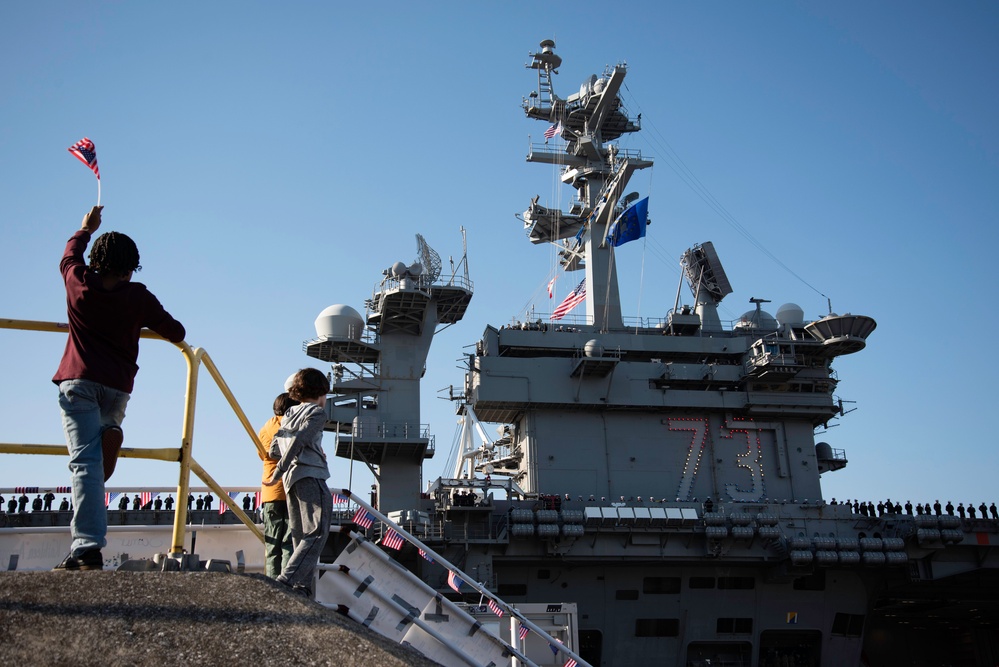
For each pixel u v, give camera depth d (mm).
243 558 9859
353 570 9367
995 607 56156
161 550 9727
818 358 51781
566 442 49469
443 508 44875
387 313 49344
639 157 55094
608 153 56812
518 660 9648
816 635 48969
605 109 56281
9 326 6172
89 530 5703
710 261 56312
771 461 50688
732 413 51312
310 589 7535
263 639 5207
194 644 5082
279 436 7793
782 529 47719
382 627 9203
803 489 50250
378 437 46688
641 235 51469
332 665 5160
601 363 48250
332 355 49594
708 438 50688
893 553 46969
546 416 49875
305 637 5273
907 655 63312
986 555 48438
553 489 48344
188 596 5391
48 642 4914
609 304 54062
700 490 49500
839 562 46750
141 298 6227
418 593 9516
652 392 50250
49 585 5238
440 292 50000
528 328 52594
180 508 6383
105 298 6020
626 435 50062
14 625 4957
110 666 4863
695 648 48031
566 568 47406
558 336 51500
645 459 49719
